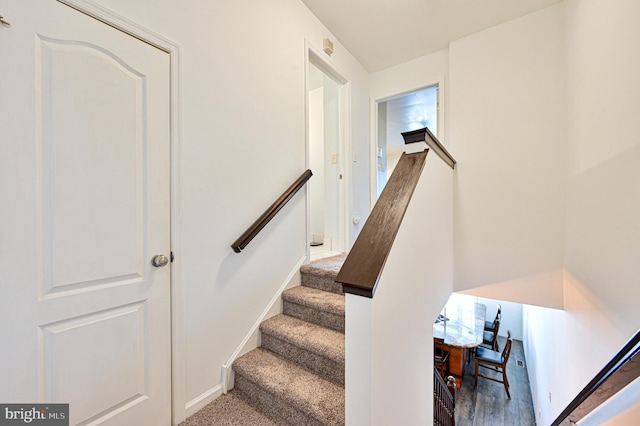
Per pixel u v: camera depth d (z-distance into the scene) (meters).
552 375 2.74
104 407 1.12
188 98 1.42
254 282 1.79
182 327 1.38
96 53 1.10
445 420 2.94
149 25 1.26
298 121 2.17
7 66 0.90
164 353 1.32
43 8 0.97
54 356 1.00
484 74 2.54
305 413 1.28
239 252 1.63
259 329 1.81
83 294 1.07
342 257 2.61
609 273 1.41
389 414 1.06
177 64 1.37
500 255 2.46
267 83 1.89
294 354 1.64
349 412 0.94
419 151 1.51
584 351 1.76
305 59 2.24
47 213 0.99
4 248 0.90
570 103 2.03
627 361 0.79
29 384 0.95
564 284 2.19
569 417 1.43
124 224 1.19
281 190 2.00
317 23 2.40
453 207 2.62
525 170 2.36
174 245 1.36
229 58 1.63
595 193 1.60
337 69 2.69
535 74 2.31
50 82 0.99
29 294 0.95
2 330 0.90
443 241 2.12
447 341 4.30
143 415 1.24
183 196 1.39
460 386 4.32
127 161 1.20
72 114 1.04
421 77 3.02
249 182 1.75
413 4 2.24
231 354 1.64
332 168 3.07
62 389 1.02
